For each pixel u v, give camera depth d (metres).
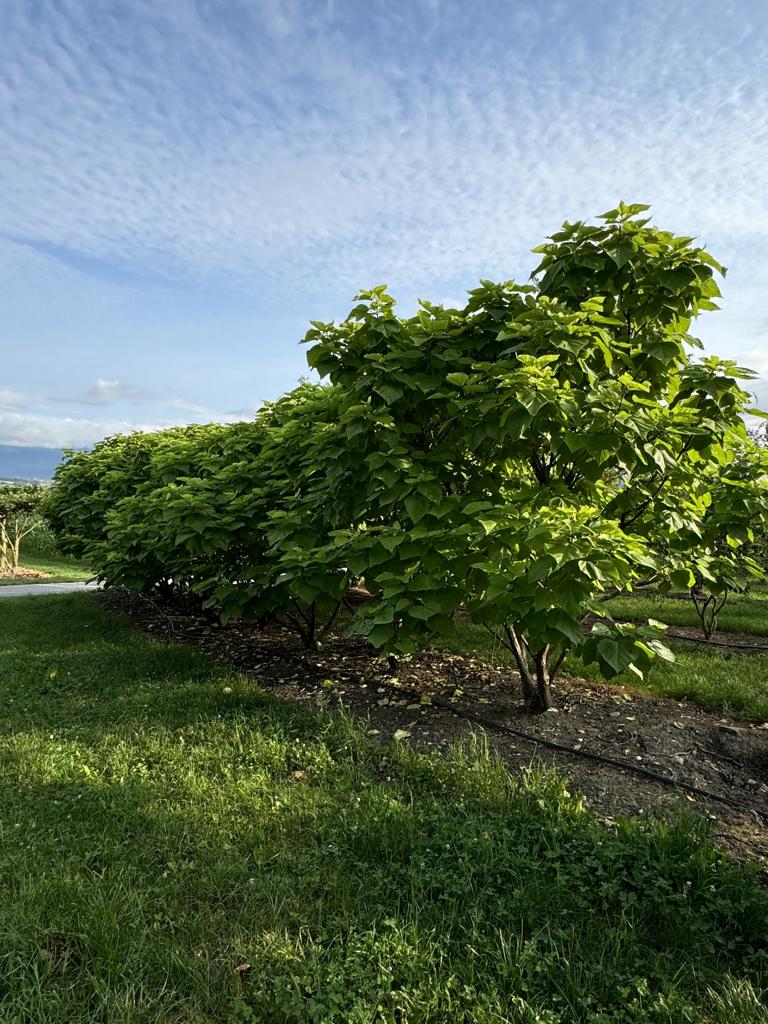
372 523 4.85
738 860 2.83
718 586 4.59
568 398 3.48
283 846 2.87
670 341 3.96
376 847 2.83
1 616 9.40
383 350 4.29
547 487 4.14
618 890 2.53
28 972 2.07
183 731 4.34
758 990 2.05
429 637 6.59
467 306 4.37
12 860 2.68
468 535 3.78
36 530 22.31
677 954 2.24
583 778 3.65
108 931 2.24
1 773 3.65
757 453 4.56
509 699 4.99
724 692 4.88
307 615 7.55
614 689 5.16
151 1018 1.93
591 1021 1.90
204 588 6.05
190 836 2.94
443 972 2.11
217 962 2.16
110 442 11.69
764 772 3.79
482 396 3.72
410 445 4.48
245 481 6.37
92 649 7.11
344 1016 1.92
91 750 4.00
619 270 3.96
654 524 4.36
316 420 5.32
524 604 3.36
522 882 2.59
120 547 7.63
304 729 4.36
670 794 3.47
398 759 3.82
